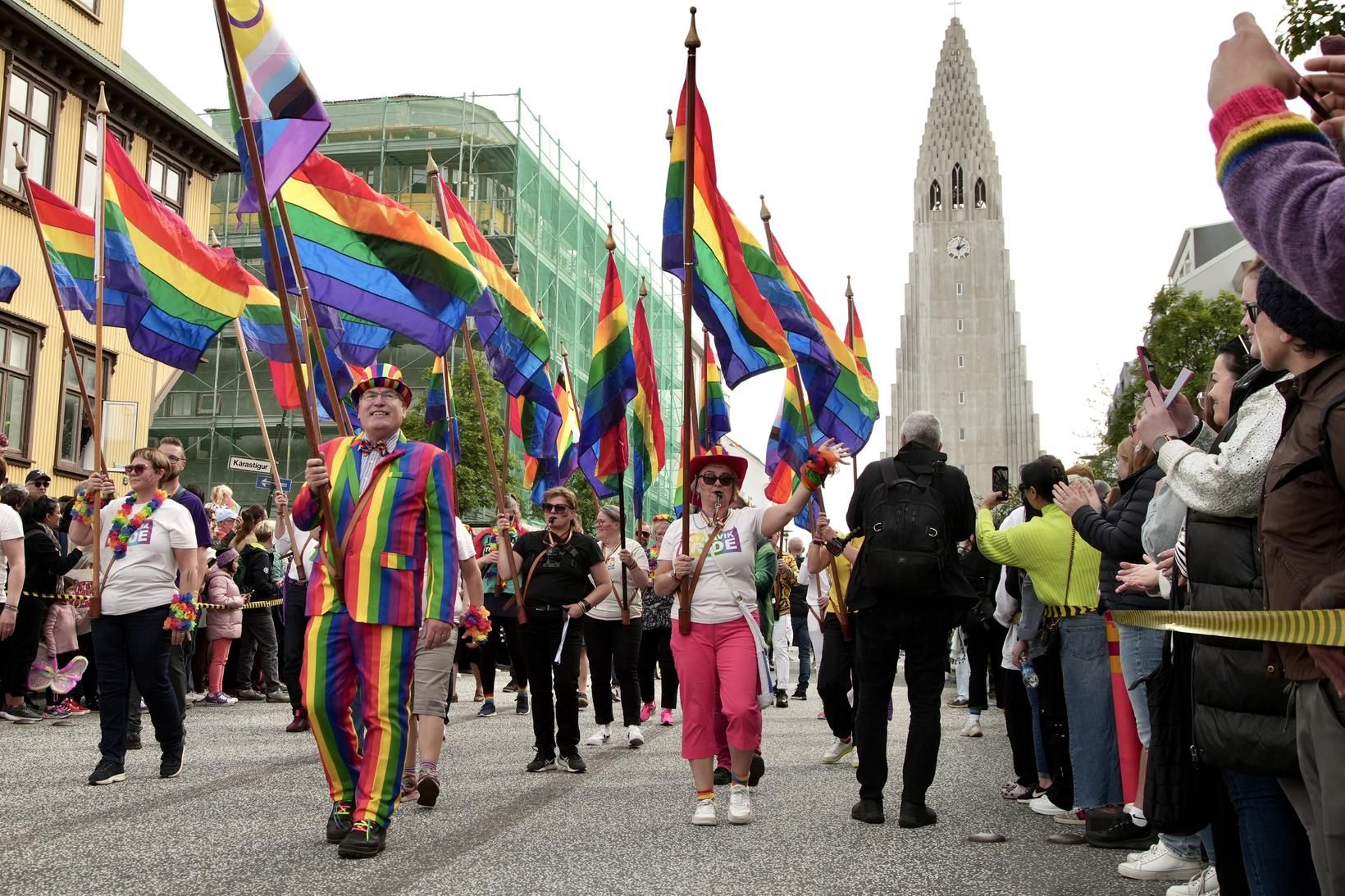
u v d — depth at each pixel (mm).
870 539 6688
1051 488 6672
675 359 60812
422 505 5961
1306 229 1997
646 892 4906
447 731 11656
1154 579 5078
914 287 102250
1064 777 6926
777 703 15625
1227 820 3912
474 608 7504
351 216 7328
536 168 47438
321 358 6250
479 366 31406
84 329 23688
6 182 21375
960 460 99625
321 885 4953
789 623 15859
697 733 6629
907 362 101062
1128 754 6109
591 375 9844
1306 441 2547
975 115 104250
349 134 47469
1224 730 3271
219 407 46188
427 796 6961
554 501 8789
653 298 58750
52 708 11602
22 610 11227
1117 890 5023
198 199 27031
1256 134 2086
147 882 4953
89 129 23516
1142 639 5750
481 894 4816
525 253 46062
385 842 5848
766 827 6492
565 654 8758
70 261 9703
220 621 14039
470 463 30062
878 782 6738
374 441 6016
